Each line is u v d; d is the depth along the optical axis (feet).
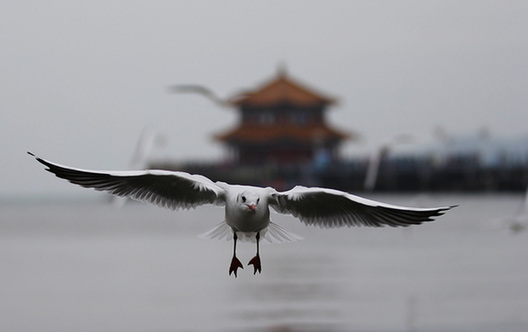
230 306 83.76
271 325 75.25
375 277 103.30
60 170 36.47
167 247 147.13
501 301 85.30
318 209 38.34
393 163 356.79
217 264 119.75
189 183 38.50
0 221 238.68
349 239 160.86
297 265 117.60
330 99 421.18
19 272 109.81
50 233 181.68
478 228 177.37
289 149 417.49
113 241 158.81
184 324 75.72
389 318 77.51
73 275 107.55
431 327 73.61
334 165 374.02
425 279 100.99
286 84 431.02
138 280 102.42
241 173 396.57
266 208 38.32
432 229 177.99
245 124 426.10
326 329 72.74
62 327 75.46
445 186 355.77
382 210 36.68
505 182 356.18
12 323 77.10
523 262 117.70
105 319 78.48
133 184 38.40
